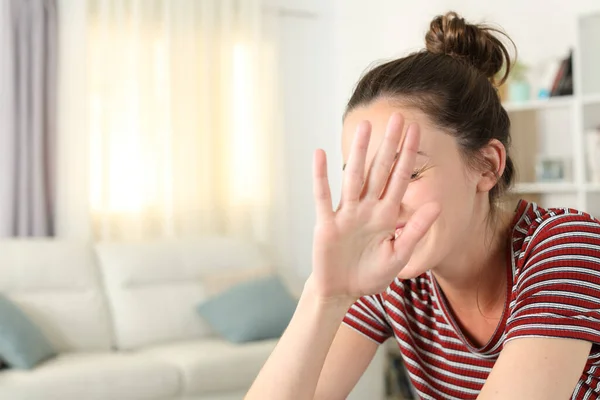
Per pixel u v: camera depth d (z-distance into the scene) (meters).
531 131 4.14
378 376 3.62
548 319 0.78
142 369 3.14
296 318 0.83
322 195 0.72
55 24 4.16
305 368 0.81
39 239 3.81
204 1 4.62
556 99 3.81
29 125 4.10
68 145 4.23
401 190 0.71
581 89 3.72
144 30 4.46
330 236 0.72
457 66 0.93
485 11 4.37
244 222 4.74
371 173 0.72
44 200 4.12
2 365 3.13
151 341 3.73
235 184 4.71
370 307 1.11
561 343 0.76
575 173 3.78
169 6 4.50
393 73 0.90
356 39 5.04
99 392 3.03
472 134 0.89
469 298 0.99
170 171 4.48
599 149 3.69
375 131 0.87
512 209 1.02
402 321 1.07
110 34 4.38
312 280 0.82
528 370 0.75
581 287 0.80
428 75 0.89
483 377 1.00
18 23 4.08
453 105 0.88
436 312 1.04
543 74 4.14
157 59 4.52
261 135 4.78
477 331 1.01
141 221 4.41
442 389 1.06
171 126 4.50
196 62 4.60
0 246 3.66
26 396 2.88
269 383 0.82
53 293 3.66
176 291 3.90
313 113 5.11
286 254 4.86
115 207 4.38
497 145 0.92
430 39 1.11
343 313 0.79
